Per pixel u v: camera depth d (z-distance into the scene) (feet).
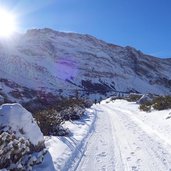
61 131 41.78
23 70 479.00
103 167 26.91
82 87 569.64
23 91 170.81
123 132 46.73
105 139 40.40
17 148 22.16
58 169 25.08
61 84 511.81
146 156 31.17
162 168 27.04
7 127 24.85
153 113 69.82
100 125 55.57
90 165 27.45
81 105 86.99
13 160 21.74
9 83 222.48
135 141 39.06
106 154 31.76
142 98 121.39
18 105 27.76
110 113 85.25
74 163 27.76
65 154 29.99
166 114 61.11
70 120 59.67
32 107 84.33
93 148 34.47
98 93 495.82
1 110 25.91
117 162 28.71
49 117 43.14
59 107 70.74
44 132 40.78
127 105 118.42
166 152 33.09
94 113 81.61
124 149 34.30
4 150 20.94
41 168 24.52
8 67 448.65
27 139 26.13
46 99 100.22
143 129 49.75
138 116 70.64
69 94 386.73
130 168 26.78
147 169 26.61
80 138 39.73
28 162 23.02
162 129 47.26
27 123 27.40
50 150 30.53
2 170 19.53
